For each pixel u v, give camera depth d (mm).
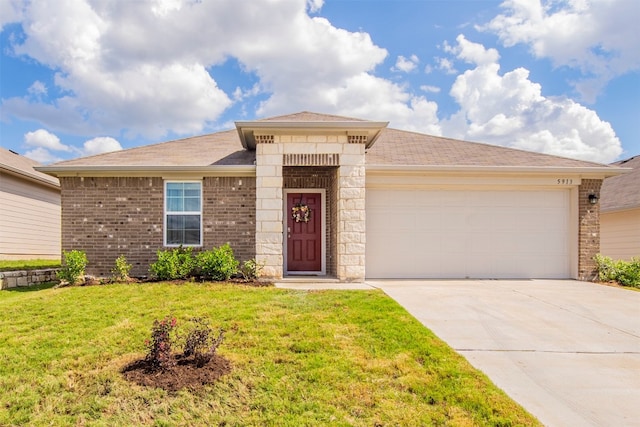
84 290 8531
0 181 14078
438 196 10977
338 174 10125
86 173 10289
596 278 10758
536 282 10320
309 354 4988
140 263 10375
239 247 10445
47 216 16828
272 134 9961
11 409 3854
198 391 4113
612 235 14844
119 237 10383
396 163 10797
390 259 10844
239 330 5801
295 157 9953
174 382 4246
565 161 11281
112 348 5199
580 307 7535
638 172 16312
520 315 6926
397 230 10891
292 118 11211
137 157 11133
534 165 10797
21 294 8945
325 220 11469
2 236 14156
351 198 9945
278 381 4336
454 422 3604
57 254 17562
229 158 11102
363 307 6902
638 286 9867
